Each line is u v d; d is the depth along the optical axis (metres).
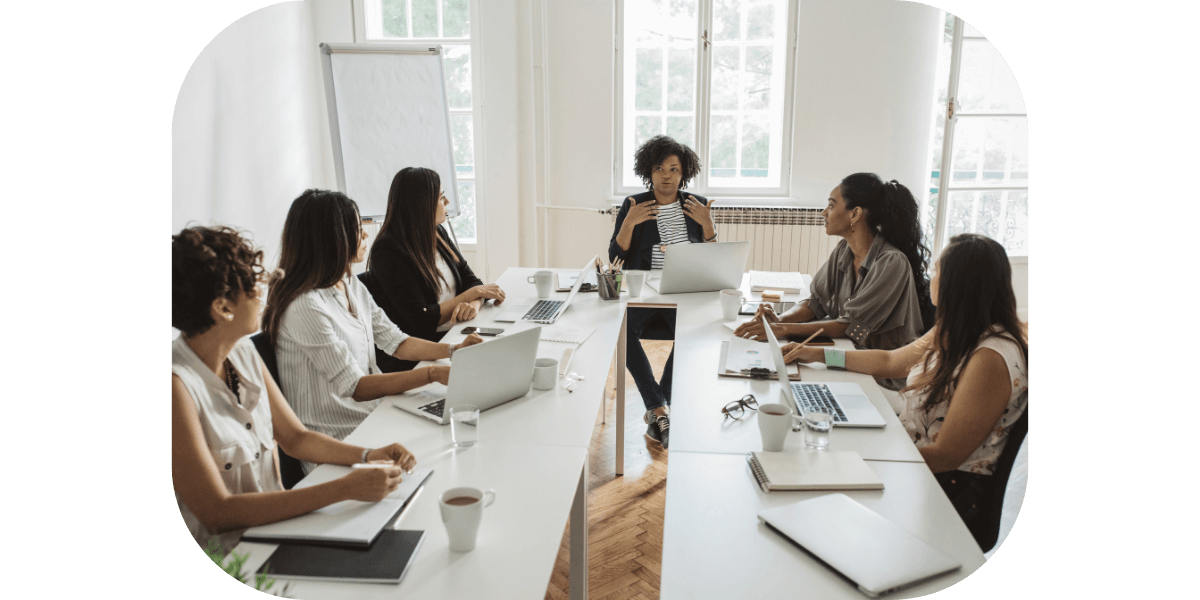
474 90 5.01
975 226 4.55
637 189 5.15
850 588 1.26
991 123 4.42
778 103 4.96
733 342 2.54
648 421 3.43
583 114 4.98
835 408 1.99
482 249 5.20
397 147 4.61
